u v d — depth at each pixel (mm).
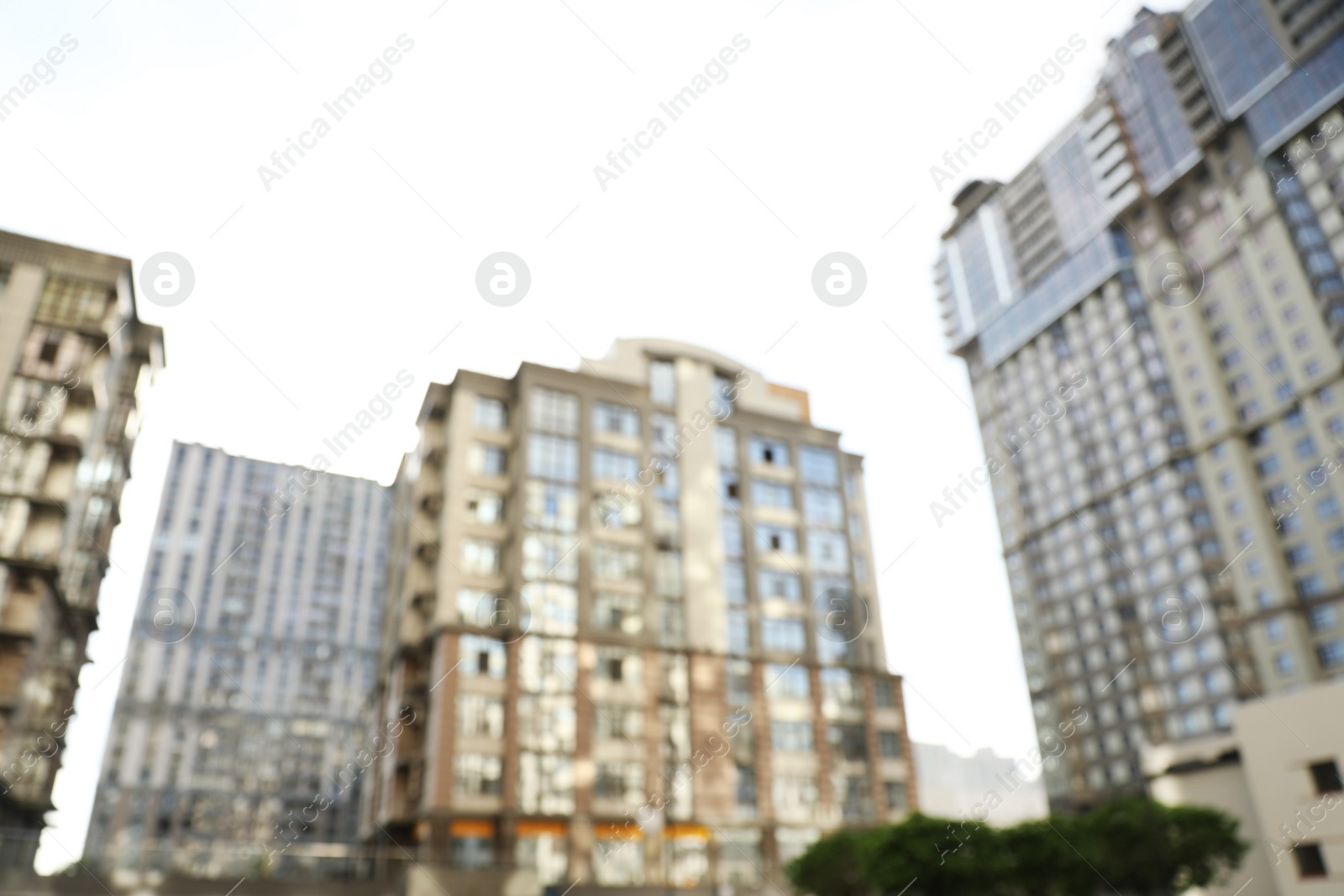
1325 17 54531
